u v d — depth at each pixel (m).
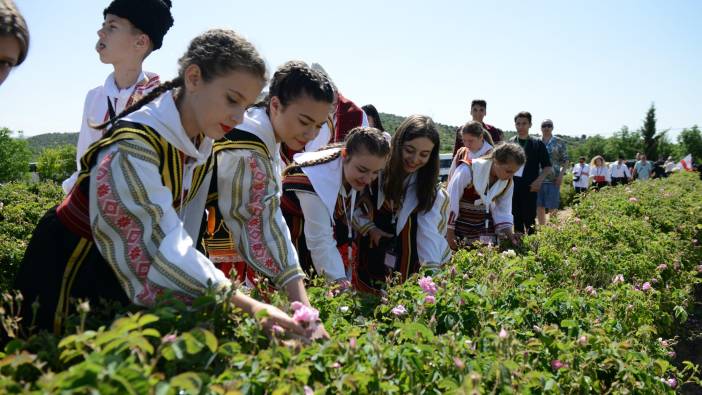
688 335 5.71
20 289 2.02
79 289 2.01
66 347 1.54
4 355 1.56
